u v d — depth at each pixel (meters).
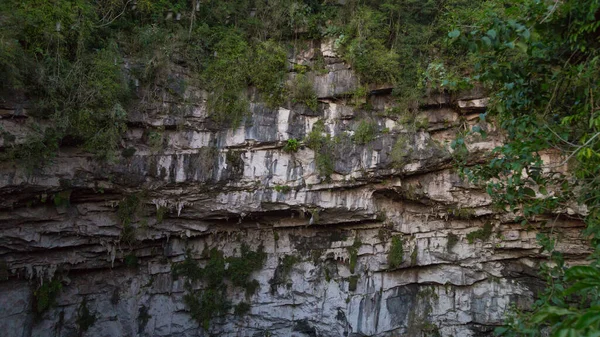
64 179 11.60
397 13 13.16
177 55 12.76
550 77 5.05
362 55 12.74
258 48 13.03
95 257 13.23
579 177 4.95
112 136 11.52
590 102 4.57
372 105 13.37
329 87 13.20
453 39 4.02
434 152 12.61
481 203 13.10
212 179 12.81
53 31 10.61
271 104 13.07
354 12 13.16
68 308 13.17
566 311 2.38
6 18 9.95
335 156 12.97
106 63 11.21
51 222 12.21
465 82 5.33
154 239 13.55
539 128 4.83
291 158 13.16
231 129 12.97
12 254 12.16
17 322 12.44
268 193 13.12
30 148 10.85
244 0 13.51
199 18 13.37
